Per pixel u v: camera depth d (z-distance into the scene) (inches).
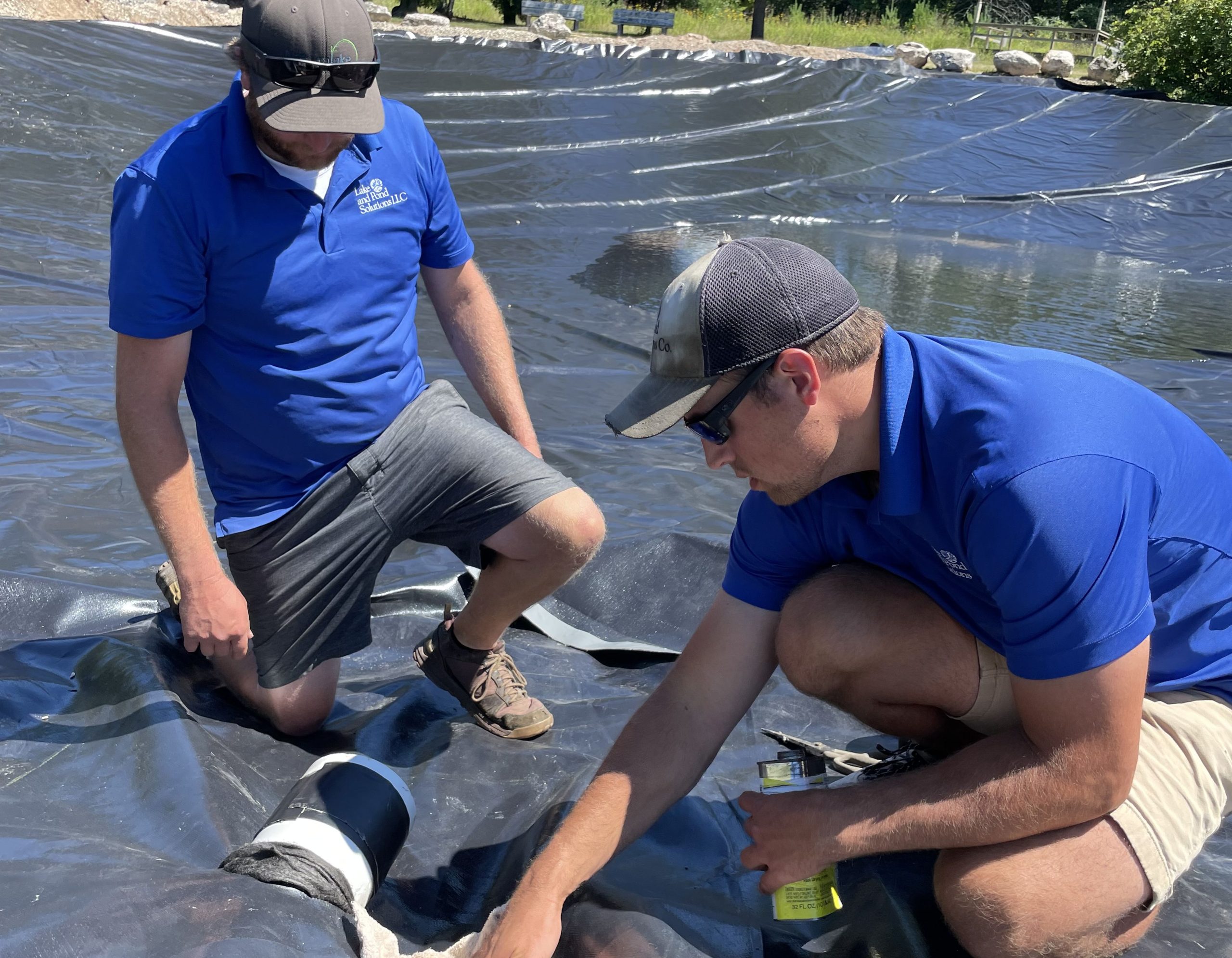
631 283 297.0
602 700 110.9
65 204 283.3
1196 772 77.7
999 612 77.5
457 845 89.4
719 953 76.1
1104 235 415.5
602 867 79.7
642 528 146.9
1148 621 68.1
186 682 104.1
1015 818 71.7
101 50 423.8
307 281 89.4
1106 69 671.8
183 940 63.6
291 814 77.2
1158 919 80.8
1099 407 70.0
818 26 948.0
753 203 423.2
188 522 90.0
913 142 493.7
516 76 521.0
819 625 81.6
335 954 65.8
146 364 86.7
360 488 95.4
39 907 65.4
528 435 111.3
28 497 137.0
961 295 316.5
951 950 78.0
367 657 121.0
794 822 75.6
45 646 105.3
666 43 690.8
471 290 108.4
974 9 1084.5
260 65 82.1
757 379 68.8
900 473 70.9
